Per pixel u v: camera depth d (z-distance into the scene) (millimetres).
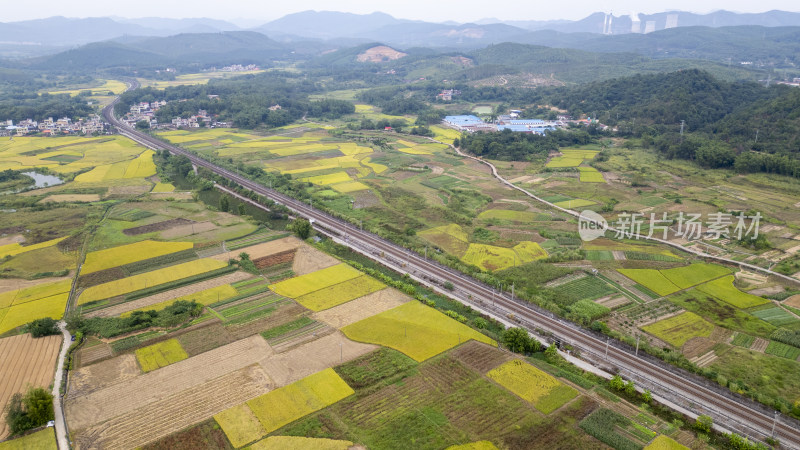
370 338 92125
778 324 97875
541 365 85312
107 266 121812
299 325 96500
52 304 104750
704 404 76375
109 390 78188
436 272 121000
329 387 78688
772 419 72938
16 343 90938
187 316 98625
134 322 95875
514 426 71125
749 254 129250
